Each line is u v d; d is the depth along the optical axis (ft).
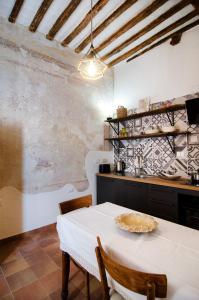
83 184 11.37
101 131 12.50
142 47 10.77
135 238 3.78
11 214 8.39
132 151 12.02
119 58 11.96
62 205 5.44
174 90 9.85
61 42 10.27
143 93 11.44
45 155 9.57
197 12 8.04
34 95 9.19
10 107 8.38
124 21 8.80
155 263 2.93
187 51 9.32
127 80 12.48
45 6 7.63
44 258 7.04
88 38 9.91
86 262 3.93
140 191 9.28
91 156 11.84
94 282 5.74
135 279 2.38
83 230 4.11
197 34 8.95
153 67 10.84
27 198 8.91
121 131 12.13
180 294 2.37
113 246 3.45
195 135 8.86
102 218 4.85
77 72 11.16
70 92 10.76
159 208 8.41
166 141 10.05
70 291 5.34
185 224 7.65
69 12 7.97
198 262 2.96
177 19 8.69
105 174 11.23
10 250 7.61
